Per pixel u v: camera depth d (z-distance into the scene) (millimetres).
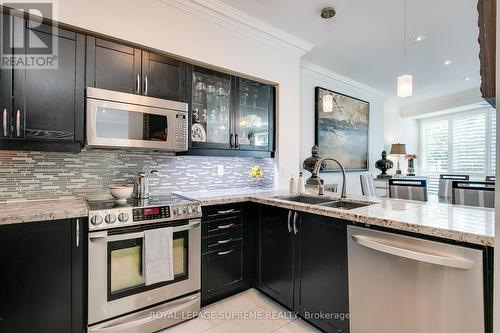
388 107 6316
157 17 2232
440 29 2906
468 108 5477
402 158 6367
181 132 2281
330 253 1773
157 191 2576
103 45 1954
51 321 1556
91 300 1652
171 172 2670
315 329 1904
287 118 3203
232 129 2750
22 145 1695
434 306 1273
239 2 2439
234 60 2717
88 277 1650
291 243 2082
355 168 4855
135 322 1775
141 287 1831
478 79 4512
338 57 3674
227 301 2311
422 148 6500
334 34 3033
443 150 6105
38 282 1521
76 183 2172
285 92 3180
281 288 2184
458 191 2586
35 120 1703
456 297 1206
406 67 4039
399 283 1398
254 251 2508
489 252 1139
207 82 2609
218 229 2285
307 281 1941
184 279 2037
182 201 2105
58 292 1576
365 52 3506
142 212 1828
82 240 1655
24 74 1673
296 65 3301
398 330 1403
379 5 2475
